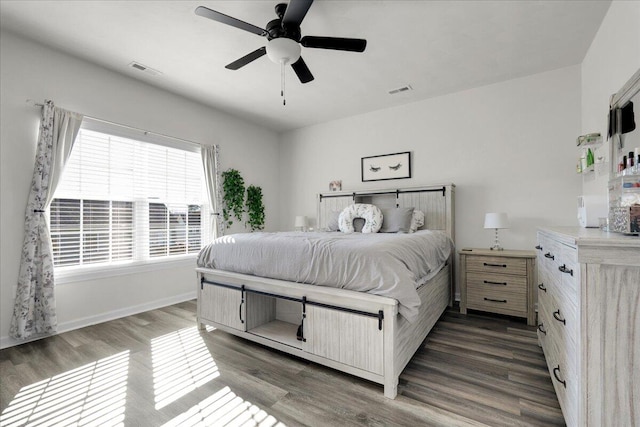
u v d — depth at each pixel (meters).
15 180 2.44
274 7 2.11
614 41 2.06
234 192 4.30
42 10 2.14
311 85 3.43
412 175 3.96
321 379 1.86
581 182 2.98
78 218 2.83
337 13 2.18
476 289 3.04
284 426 1.44
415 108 3.93
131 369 2.00
